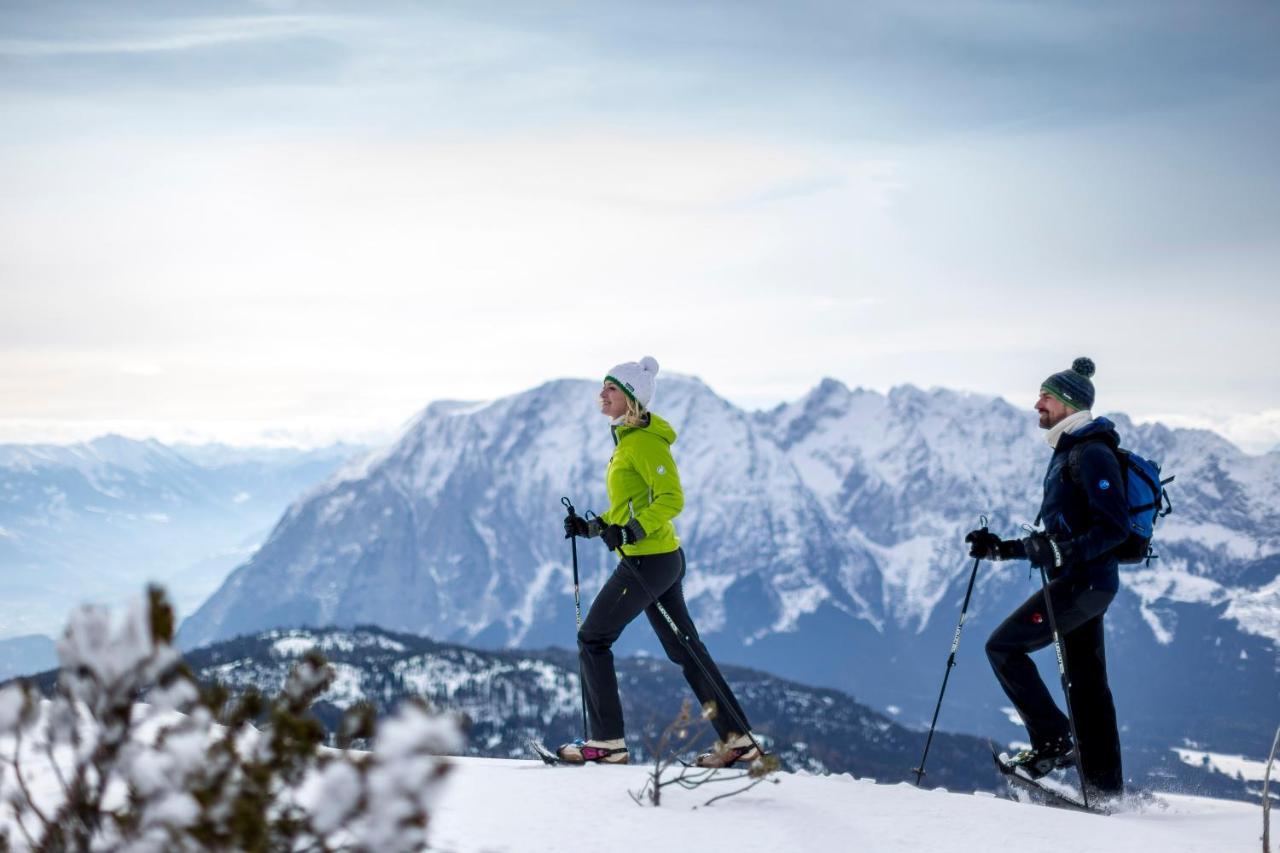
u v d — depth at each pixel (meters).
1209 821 5.20
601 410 6.20
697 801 4.84
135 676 2.16
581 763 5.86
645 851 4.03
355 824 2.09
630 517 6.05
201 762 2.15
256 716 2.41
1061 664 5.97
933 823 4.66
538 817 4.39
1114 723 6.08
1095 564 6.05
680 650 5.94
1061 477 6.11
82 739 2.19
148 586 2.23
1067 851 4.37
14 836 2.31
